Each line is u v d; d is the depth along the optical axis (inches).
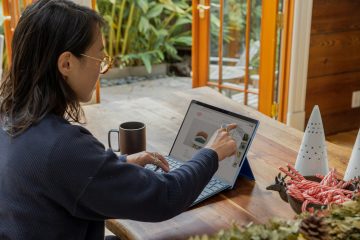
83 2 128.9
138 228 46.5
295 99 139.9
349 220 32.4
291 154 63.4
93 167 37.8
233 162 54.9
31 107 40.3
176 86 211.6
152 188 40.3
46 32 39.1
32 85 40.5
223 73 154.3
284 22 135.3
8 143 39.8
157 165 53.6
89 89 42.5
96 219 40.4
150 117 78.6
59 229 39.2
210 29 153.9
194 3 153.4
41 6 40.1
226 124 57.6
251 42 143.9
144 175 40.7
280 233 30.6
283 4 134.4
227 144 48.4
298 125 142.6
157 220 41.1
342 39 142.9
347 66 146.9
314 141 52.5
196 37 156.7
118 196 38.6
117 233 47.9
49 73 40.1
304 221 31.0
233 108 82.9
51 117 40.1
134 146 61.9
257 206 50.1
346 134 152.4
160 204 40.5
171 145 66.9
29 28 39.5
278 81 141.9
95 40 40.8
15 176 38.5
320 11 136.1
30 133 39.1
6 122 41.1
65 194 38.0
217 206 50.3
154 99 88.7
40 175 37.6
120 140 62.5
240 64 148.8
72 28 39.3
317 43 138.7
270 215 48.3
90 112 81.3
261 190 53.6
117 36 215.5
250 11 140.8
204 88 95.7
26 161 38.0
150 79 222.7
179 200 41.8
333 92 147.6
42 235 38.9
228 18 147.9
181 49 232.8
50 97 40.3
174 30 228.2
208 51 155.9
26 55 39.9
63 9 39.8
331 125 151.1
